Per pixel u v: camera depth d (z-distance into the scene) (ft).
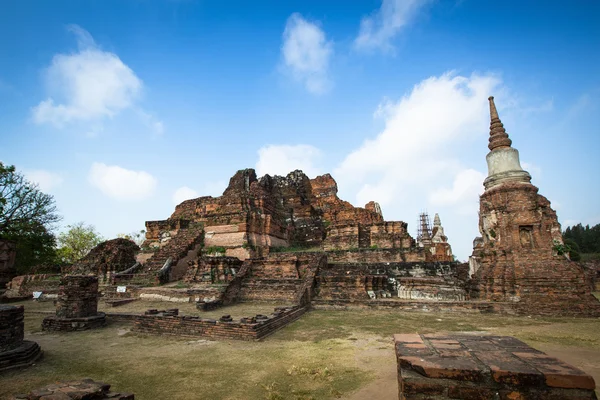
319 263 74.23
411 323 48.60
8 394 25.75
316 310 61.31
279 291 69.56
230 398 23.99
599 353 32.40
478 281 63.98
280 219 119.14
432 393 14.44
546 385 13.55
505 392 13.80
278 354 33.99
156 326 44.96
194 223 108.27
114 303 67.46
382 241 97.96
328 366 30.01
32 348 34.06
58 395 19.29
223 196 111.45
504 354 16.16
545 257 58.23
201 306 59.77
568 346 35.01
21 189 113.19
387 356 32.60
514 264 59.21
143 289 75.66
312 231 126.21
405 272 76.79
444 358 15.75
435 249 129.29
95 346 38.68
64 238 182.39
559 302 53.52
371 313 57.36
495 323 47.88
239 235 97.04
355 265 80.12
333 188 155.63
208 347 37.11
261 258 78.84
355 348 35.73
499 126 67.77
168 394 24.82
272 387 25.53
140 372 29.66
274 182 145.79
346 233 102.06
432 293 63.16
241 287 72.90
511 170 64.34
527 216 60.80
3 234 109.60
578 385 13.25
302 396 23.94
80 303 49.14
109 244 106.32
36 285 100.63
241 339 39.73
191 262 81.41
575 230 257.75
